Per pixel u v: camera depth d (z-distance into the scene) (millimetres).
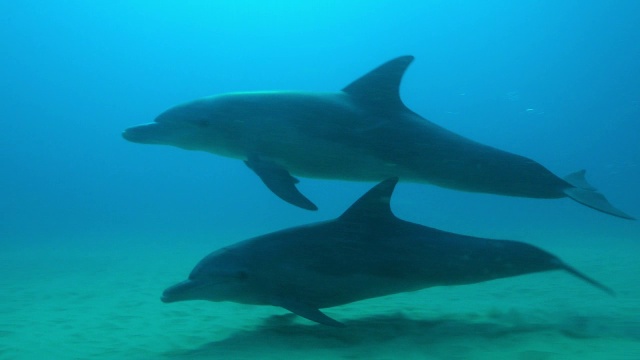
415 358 1787
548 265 2207
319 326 2330
